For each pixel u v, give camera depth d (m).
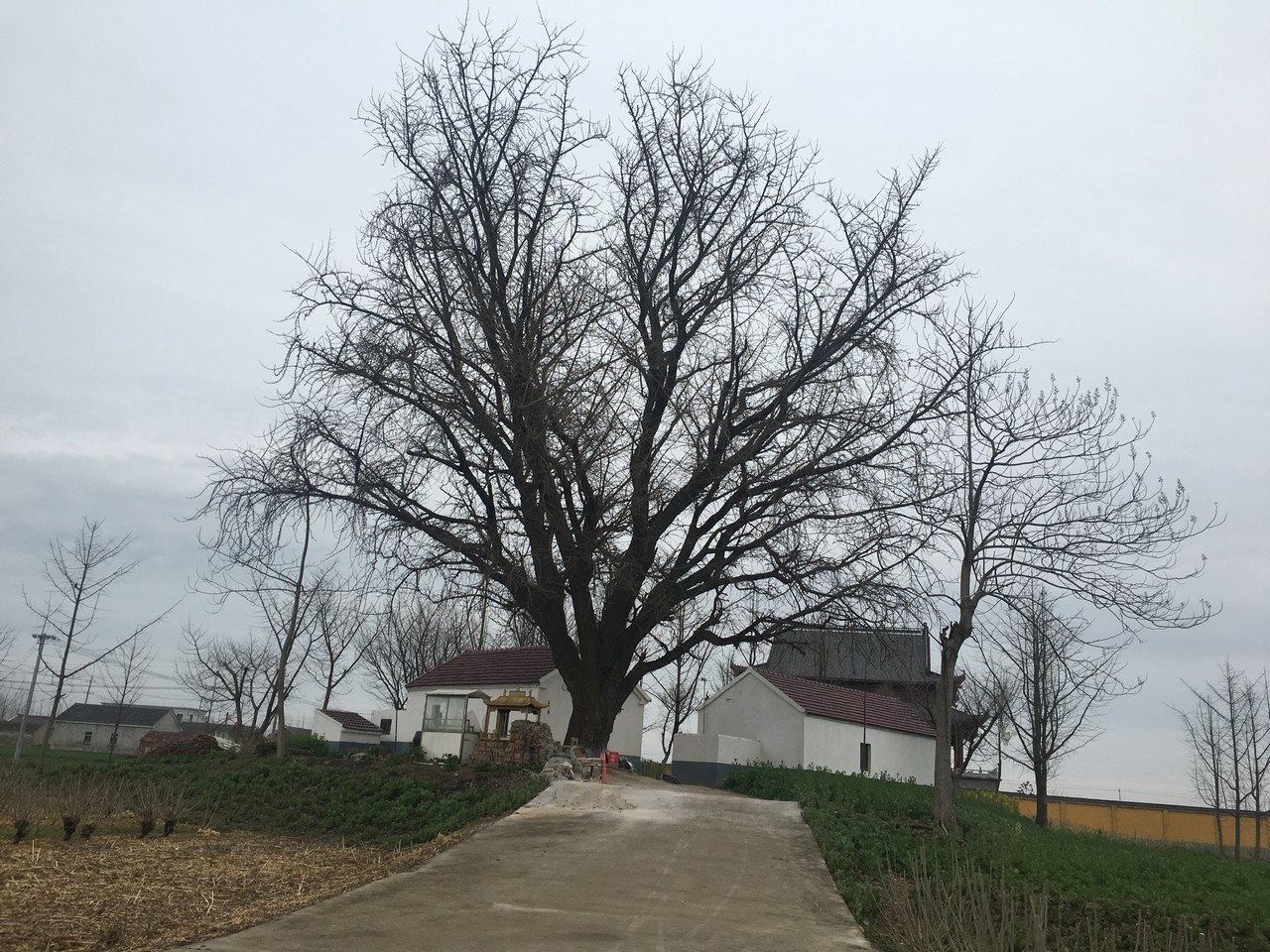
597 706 25.91
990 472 21.41
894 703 48.00
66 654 33.47
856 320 25.45
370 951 9.82
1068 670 30.14
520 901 12.37
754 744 40.22
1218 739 36.31
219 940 10.22
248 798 26.08
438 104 25.88
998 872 16.39
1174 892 16.83
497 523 24.69
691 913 12.21
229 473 24.31
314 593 33.47
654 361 26.02
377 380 23.80
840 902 13.41
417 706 42.69
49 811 20.92
